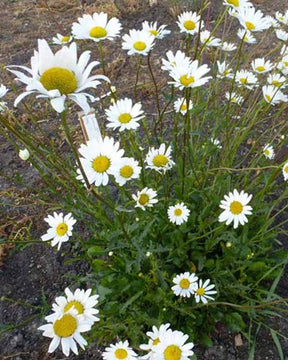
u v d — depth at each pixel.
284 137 0.36
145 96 0.53
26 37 0.64
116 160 0.23
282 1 0.71
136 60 0.59
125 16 0.68
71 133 0.49
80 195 0.31
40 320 0.34
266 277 0.33
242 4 0.29
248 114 0.37
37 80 0.18
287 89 0.50
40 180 0.44
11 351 0.32
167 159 0.30
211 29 0.62
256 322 0.31
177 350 0.21
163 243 0.32
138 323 0.29
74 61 0.19
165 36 0.63
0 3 0.73
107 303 0.30
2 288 0.36
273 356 0.30
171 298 0.30
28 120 0.51
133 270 0.30
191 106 0.33
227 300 0.32
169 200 0.33
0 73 0.58
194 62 0.25
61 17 0.68
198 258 0.32
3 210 0.42
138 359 0.23
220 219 0.27
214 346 0.31
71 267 0.37
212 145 0.33
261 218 0.33
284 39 0.35
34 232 0.40
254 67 0.34
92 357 0.31
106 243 0.30
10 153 0.47
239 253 0.31
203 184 0.33
